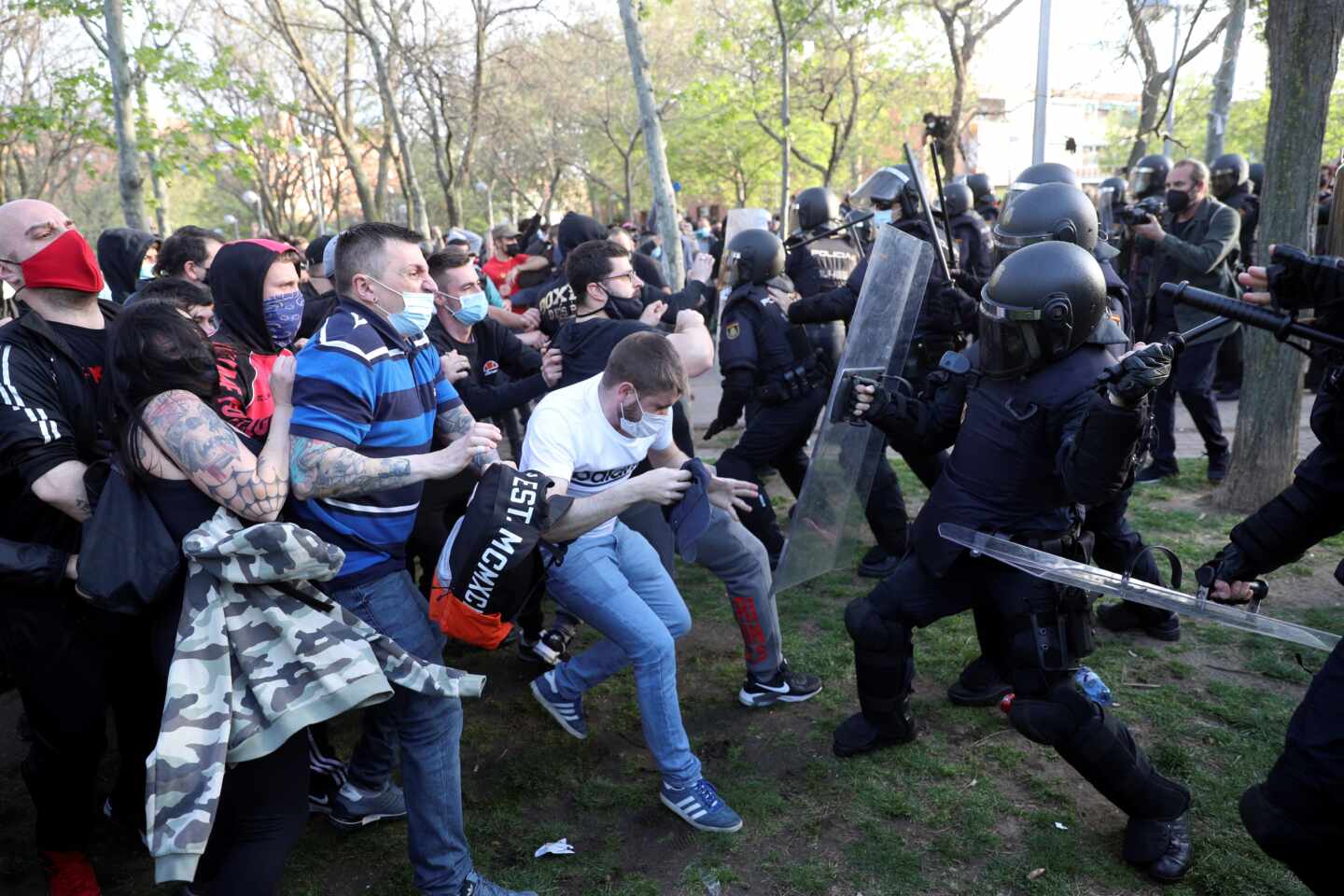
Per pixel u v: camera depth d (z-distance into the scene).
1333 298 1.96
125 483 2.04
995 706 3.49
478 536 2.30
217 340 2.76
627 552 3.05
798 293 5.49
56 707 2.39
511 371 4.37
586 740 3.42
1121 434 2.14
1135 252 6.74
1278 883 2.50
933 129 4.77
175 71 9.48
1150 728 3.28
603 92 25.52
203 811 1.88
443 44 15.88
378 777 2.89
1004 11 12.53
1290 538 2.19
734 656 4.02
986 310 2.50
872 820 2.88
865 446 3.27
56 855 2.57
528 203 29.67
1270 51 4.75
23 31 17.88
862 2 12.60
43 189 21.58
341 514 2.26
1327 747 1.81
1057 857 2.66
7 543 2.24
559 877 2.70
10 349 2.26
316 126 20.44
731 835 2.85
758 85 15.61
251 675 2.00
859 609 3.00
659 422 2.82
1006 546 2.51
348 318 2.26
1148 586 2.33
